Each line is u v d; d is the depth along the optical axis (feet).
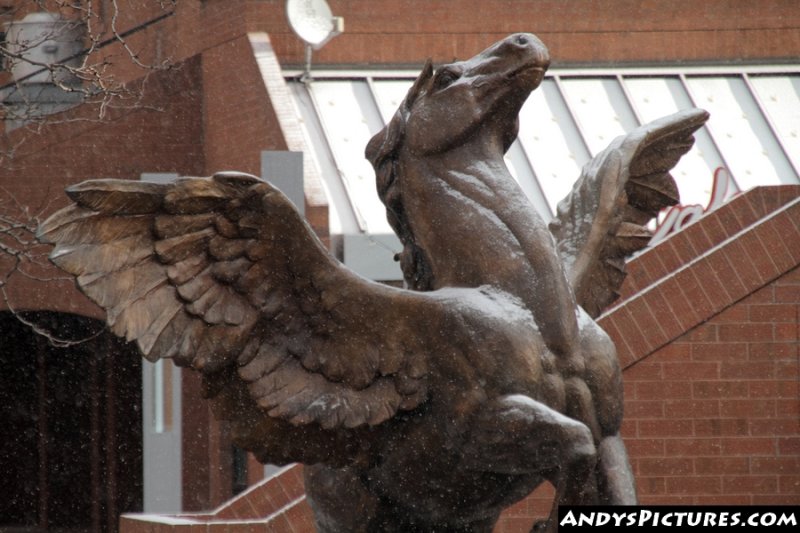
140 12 99.91
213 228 29.17
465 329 28.81
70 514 110.63
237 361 29.48
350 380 29.37
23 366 110.11
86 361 110.32
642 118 102.63
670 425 54.95
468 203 29.78
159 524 52.21
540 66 29.55
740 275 55.62
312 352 29.55
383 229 91.30
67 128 98.12
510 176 30.27
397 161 30.99
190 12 101.96
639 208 35.35
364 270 88.94
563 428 27.14
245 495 55.42
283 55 103.71
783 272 55.67
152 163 100.89
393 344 29.37
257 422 30.45
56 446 112.16
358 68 104.99
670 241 58.13
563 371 29.09
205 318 29.09
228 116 99.50
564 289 29.37
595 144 100.22
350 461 30.58
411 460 30.14
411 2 105.81
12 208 96.07
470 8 106.42
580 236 32.45
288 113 94.73
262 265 29.37
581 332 29.84
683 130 34.42
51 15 85.51
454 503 30.63
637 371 55.16
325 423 29.25
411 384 29.32
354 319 29.37
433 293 29.50
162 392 74.38
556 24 106.83
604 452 29.86
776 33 107.65
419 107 30.63
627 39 107.34
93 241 28.53
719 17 107.45
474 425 28.68
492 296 29.12
